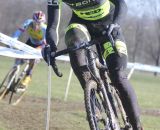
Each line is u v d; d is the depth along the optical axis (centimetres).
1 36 1404
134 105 798
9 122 1140
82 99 2114
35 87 2588
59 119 1240
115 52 771
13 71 1580
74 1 814
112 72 802
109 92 797
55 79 3525
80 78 773
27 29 1608
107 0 838
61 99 1964
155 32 8338
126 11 801
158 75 7094
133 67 1980
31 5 7362
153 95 2895
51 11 811
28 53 1472
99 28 838
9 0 7888
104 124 758
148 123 1366
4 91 1595
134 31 7681
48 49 774
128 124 836
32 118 1212
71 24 824
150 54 8519
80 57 780
